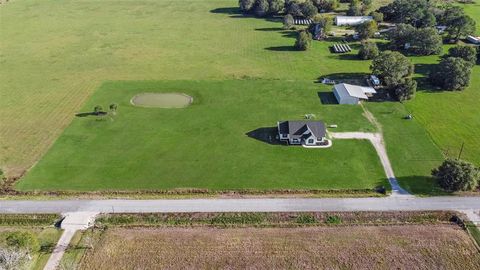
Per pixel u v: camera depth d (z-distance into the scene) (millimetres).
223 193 64562
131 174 68625
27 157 73250
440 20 134500
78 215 60375
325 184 66000
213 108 88562
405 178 67250
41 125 83000
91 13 162875
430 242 55250
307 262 52375
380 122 82750
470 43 125062
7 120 84875
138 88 98000
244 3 156875
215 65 111688
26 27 145750
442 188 64812
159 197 63750
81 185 66250
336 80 101312
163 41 131125
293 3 152375
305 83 99875
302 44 120438
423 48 115062
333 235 56656
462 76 93500
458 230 57406
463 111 86875
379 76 99375
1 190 65375
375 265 51906
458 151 74000
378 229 57750
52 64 113312
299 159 71812
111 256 53344
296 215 60281
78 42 130500
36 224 59406
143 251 54062
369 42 121750
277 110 87375
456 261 52469
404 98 90375
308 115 84938
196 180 67250
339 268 51562
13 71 108875
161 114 86312
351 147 74750
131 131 80375
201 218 60062
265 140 77062
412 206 61562
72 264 52125
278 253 53750
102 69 109625
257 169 69562
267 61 114000
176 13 162625
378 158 71938
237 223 59500
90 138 78312
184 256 53281
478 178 63562
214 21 151875
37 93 96375
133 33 139000
